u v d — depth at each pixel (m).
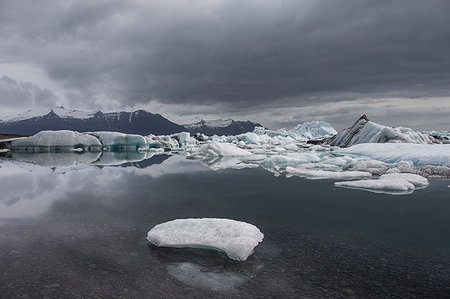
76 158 21.47
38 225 5.31
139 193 8.33
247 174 12.62
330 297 2.97
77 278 3.34
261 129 86.31
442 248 4.31
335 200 7.52
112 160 19.88
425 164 13.04
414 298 2.96
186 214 6.11
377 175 11.85
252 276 3.40
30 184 9.86
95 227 5.20
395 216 6.02
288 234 4.91
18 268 3.59
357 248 4.30
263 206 6.86
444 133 63.75
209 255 3.96
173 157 22.80
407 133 23.19
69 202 7.16
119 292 3.04
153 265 3.67
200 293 3.03
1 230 5.03
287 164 16.45
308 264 3.74
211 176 11.97
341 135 28.86
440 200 7.46
